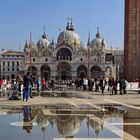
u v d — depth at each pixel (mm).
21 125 19500
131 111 27547
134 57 101750
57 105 33469
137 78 101062
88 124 20078
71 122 20891
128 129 18219
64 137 15914
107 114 25250
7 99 42688
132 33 101938
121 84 61781
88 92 70625
